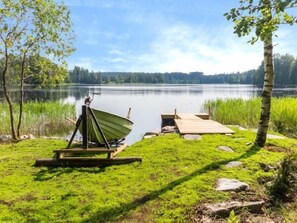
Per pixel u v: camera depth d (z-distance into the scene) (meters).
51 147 7.08
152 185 4.29
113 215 3.50
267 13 3.10
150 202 3.77
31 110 14.53
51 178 4.79
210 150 6.00
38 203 3.80
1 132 11.11
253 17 3.19
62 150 5.49
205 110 17.59
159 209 3.60
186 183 4.27
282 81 90.56
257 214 3.68
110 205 3.72
